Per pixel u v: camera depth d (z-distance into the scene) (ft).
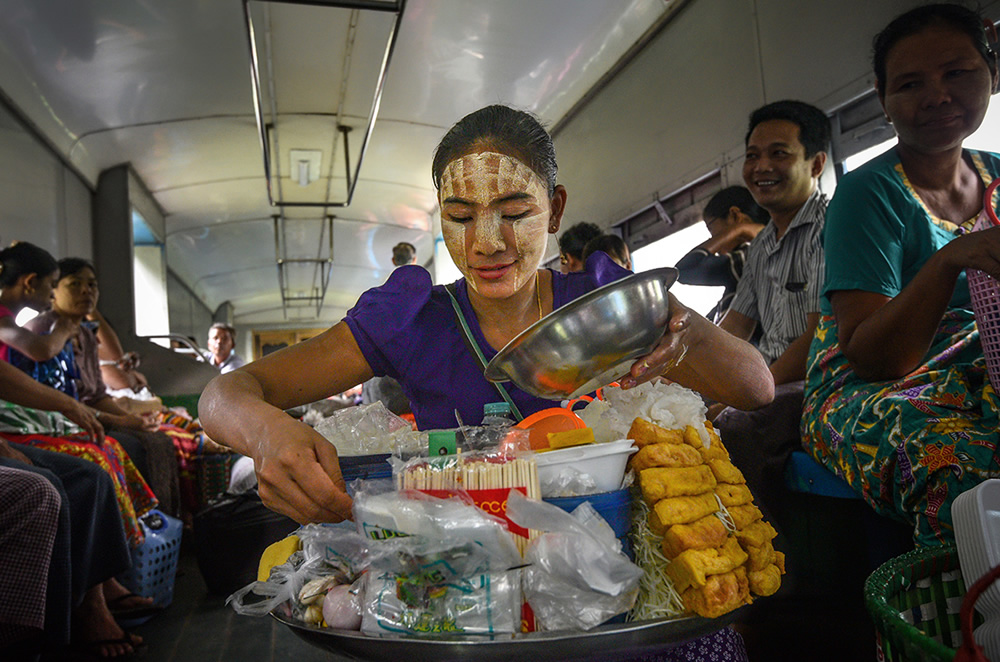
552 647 2.92
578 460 3.41
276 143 27.12
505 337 4.67
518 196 4.25
